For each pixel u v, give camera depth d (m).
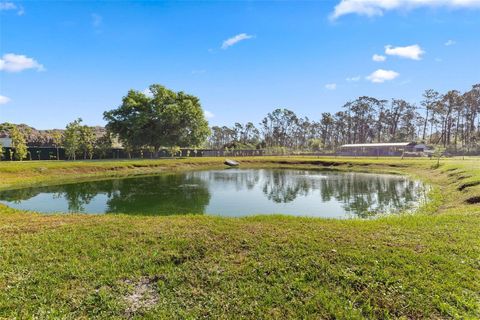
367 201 17.11
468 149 60.16
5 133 62.84
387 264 5.68
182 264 5.99
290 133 104.06
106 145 50.34
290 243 6.85
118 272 5.64
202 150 65.19
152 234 7.64
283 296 4.83
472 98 75.12
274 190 21.50
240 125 105.38
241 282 5.26
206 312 4.47
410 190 20.64
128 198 18.11
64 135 47.62
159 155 56.31
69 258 6.19
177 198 18.17
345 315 4.31
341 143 105.94
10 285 5.12
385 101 93.25
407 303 4.54
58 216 10.45
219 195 19.38
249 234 7.57
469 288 4.86
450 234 7.27
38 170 26.69
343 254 6.11
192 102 55.72
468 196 13.34
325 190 21.39
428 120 84.94
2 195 18.94
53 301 4.71
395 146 66.25
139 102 50.91
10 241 7.11
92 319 4.31
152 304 4.68
